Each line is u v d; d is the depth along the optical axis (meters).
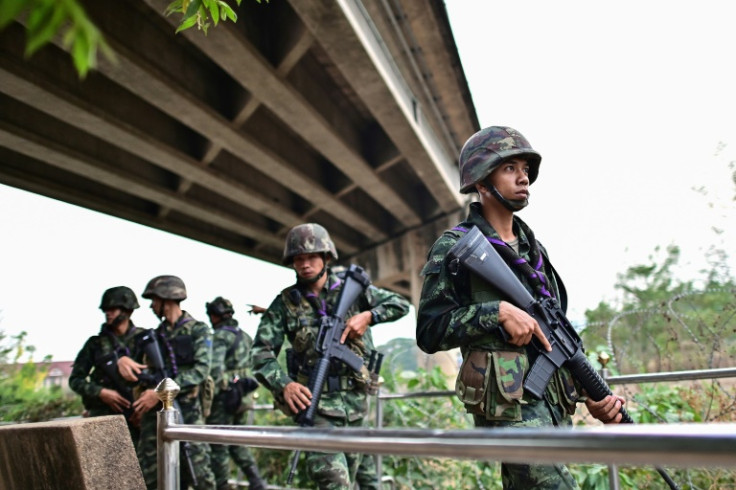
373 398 6.35
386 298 3.89
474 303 2.14
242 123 8.69
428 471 5.39
